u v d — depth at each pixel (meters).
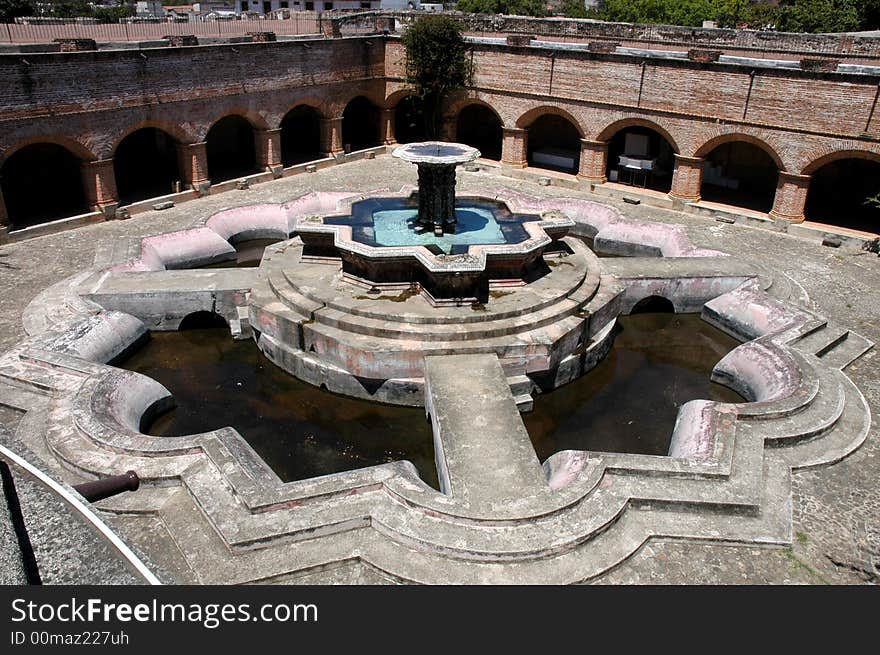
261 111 31.23
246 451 12.59
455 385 14.11
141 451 12.23
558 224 19.47
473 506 10.96
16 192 29.05
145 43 29.27
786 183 26.09
